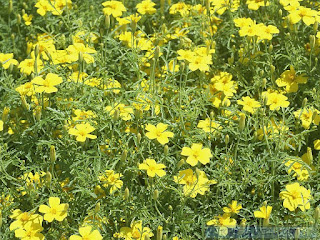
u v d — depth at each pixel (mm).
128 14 912
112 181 721
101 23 894
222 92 786
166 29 852
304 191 705
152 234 702
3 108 790
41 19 918
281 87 818
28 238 677
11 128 788
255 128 752
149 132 723
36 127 760
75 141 732
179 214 713
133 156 737
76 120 742
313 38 797
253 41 822
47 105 783
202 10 866
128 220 709
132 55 808
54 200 687
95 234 678
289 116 764
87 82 798
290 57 812
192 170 731
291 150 775
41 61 812
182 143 784
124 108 757
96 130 759
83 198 718
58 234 707
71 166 718
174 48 878
